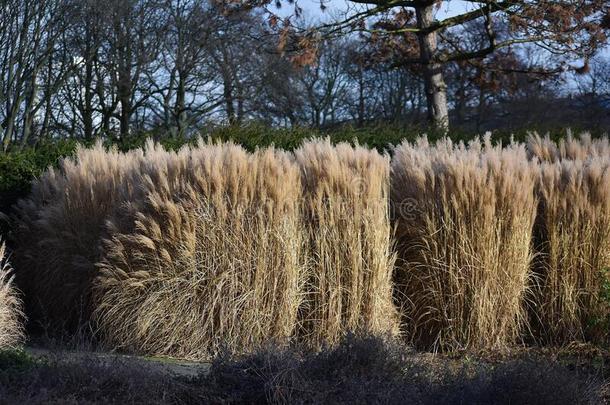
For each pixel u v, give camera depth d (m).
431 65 19.47
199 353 8.75
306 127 15.02
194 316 8.84
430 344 9.44
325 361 6.98
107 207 10.23
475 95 31.08
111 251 9.20
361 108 33.66
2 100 20.92
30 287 11.03
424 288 9.44
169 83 26.20
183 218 9.00
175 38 25.89
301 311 9.03
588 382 6.95
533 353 9.11
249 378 6.72
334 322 8.93
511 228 9.43
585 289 9.62
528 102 31.94
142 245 9.04
